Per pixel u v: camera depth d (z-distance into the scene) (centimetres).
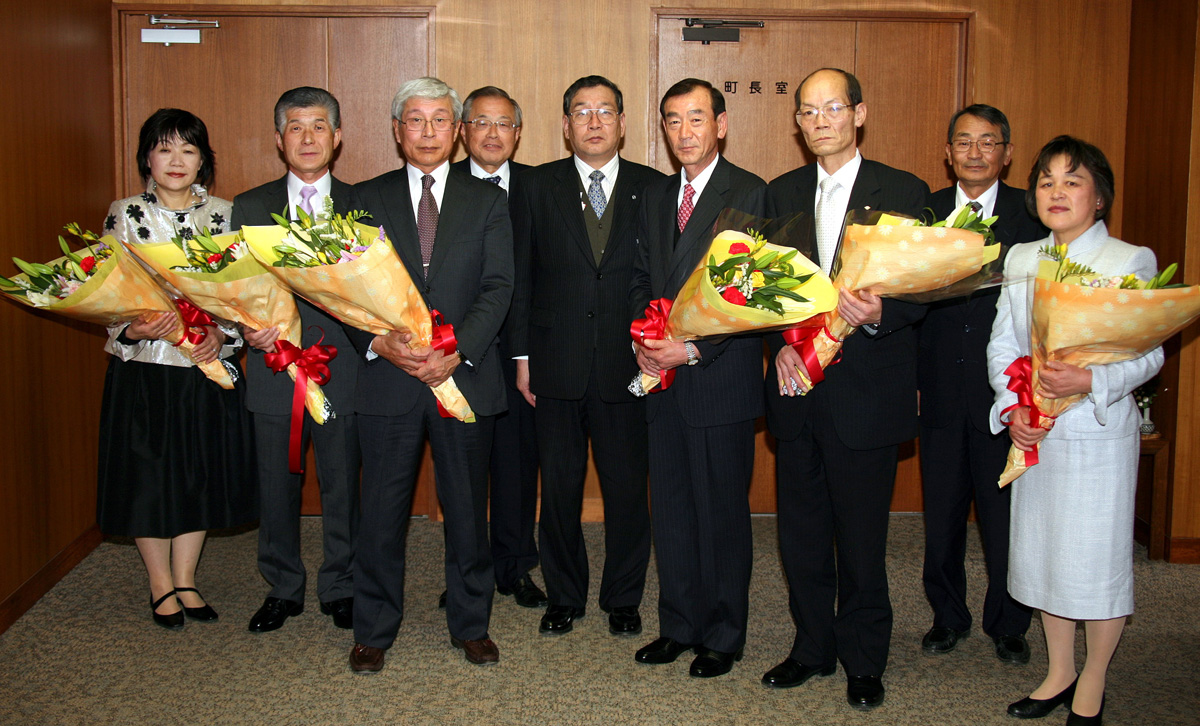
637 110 425
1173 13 378
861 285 222
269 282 254
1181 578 356
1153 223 393
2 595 299
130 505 289
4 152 308
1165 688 264
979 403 279
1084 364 222
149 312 267
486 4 420
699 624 276
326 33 420
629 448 293
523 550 333
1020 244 256
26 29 326
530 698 255
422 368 248
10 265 311
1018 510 243
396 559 268
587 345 289
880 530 247
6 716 243
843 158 249
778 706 252
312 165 284
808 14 423
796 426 249
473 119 336
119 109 414
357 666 268
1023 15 422
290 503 300
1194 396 366
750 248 228
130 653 281
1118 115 426
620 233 290
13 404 310
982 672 274
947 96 432
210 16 416
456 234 264
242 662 276
